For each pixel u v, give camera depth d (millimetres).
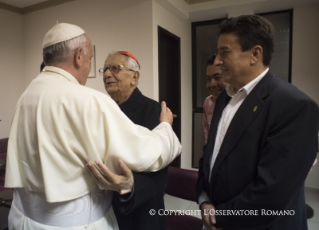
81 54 802
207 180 1007
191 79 3613
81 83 849
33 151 714
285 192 735
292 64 2900
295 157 726
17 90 3195
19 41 3174
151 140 713
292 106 739
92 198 773
